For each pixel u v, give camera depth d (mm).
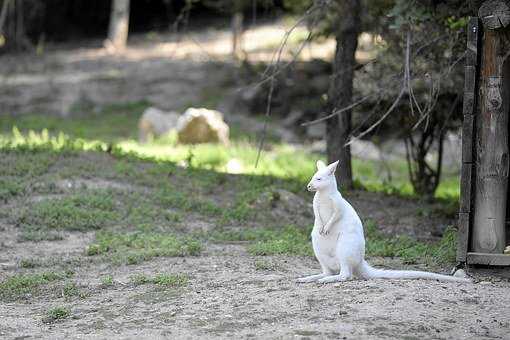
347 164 18578
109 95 37438
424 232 15258
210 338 8359
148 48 45656
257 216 15875
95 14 51344
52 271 12062
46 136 25203
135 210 15539
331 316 8844
